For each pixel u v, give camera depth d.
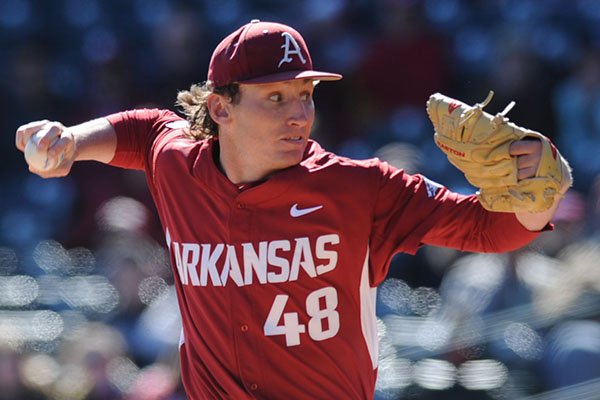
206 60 33.94
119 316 24.91
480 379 21.34
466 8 34.78
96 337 23.36
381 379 21.84
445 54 32.62
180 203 12.00
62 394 22.59
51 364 23.23
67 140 11.81
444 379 21.56
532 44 31.31
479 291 22.48
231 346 11.59
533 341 21.34
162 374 21.73
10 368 22.75
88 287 25.84
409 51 32.16
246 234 11.44
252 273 11.44
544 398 20.52
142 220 27.28
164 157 12.25
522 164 10.30
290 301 11.39
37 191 31.84
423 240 11.44
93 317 24.94
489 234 11.09
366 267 11.63
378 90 32.28
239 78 11.33
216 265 11.61
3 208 32.12
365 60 32.50
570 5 34.16
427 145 30.00
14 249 29.61
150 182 12.88
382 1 33.56
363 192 11.39
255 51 11.33
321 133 31.36
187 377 12.40
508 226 10.92
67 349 23.27
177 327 23.16
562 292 21.72
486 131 10.34
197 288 11.82
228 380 11.71
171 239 12.20
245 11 36.16
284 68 11.33
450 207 11.30
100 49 36.00
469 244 11.28
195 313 11.95
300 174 11.35
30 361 23.16
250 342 11.51
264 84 11.20
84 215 30.39
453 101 10.59
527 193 10.33
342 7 34.94
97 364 22.81
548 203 10.39
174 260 12.26
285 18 35.97
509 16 34.09
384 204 11.48
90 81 35.03
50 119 34.97
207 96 11.73
